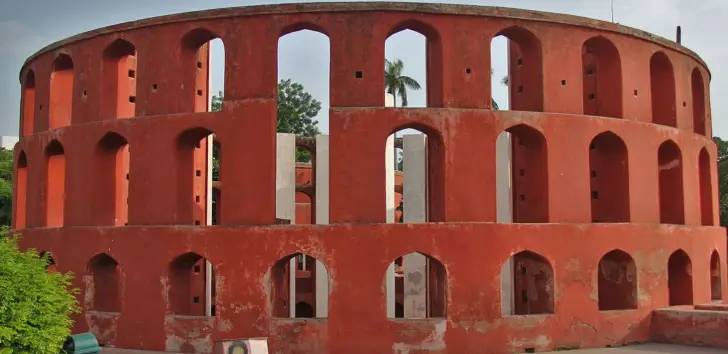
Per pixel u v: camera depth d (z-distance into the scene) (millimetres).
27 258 15398
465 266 18688
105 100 21422
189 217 20562
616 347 19578
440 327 18406
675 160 22844
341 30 19266
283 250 18609
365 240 18531
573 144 19984
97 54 21375
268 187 18984
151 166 19969
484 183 19188
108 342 19812
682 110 23047
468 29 19625
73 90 21828
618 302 21125
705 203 24781
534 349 18922
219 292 18797
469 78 19500
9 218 38156
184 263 20062
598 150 22219
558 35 20344
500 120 19469
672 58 22844
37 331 14227
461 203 19031
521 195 22359
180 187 20109
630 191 20797
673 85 22891
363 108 18969
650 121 21656
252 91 19344
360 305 18359
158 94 20203
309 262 33938
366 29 19266
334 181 18797
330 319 18344
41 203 22797
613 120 20688
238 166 19156
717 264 24391
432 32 19734
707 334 19453
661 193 23328
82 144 21203
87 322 20188
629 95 21266
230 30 19641
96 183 21047
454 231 18719
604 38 20953
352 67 19172
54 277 15570
